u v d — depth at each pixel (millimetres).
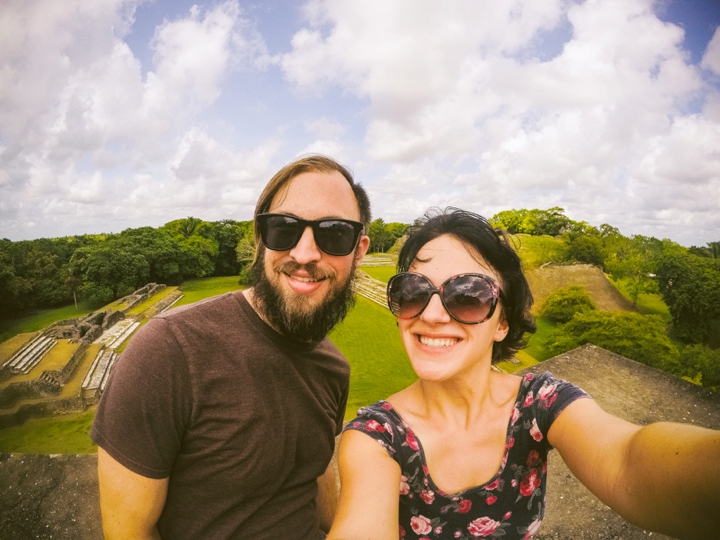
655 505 368
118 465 583
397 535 435
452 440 511
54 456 1279
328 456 755
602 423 447
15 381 7910
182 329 620
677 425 379
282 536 677
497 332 574
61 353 9758
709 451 331
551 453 1134
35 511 1116
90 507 1131
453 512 499
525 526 502
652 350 9992
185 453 632
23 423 7285
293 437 671
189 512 642
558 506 977
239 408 616
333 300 687
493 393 542
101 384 8602
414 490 503
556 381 521
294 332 647
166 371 592
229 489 634
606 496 416
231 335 635
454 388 513
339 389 755
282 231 644
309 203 653
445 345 502
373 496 447
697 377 9586
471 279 493
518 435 508
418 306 507
